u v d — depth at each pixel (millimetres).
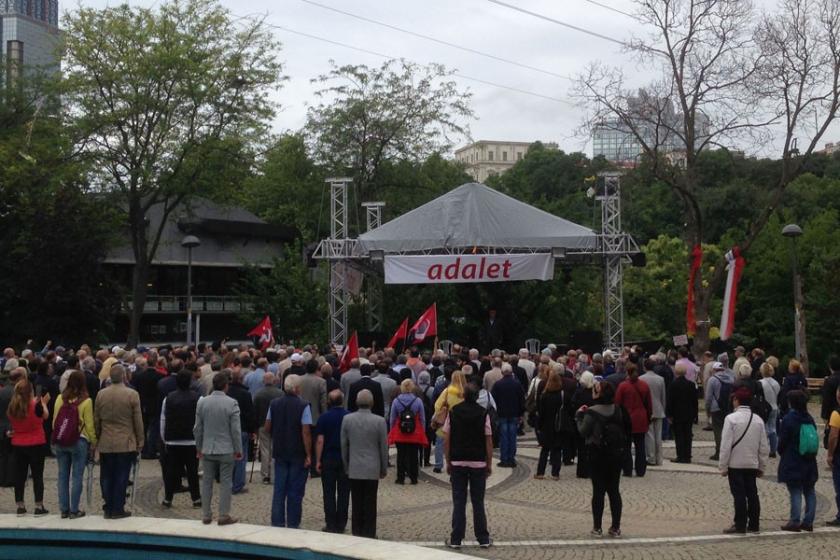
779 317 42438
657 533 11062
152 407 16484
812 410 26234
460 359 19734
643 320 50281
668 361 21109
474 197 26406
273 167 50906
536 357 21719
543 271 25875
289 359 16672
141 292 39031
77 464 10922
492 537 10805
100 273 38062
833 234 43594
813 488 11188
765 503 13297
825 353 39656
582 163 74438
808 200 57125
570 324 36688
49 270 36344
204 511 10477
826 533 11023
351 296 36312
